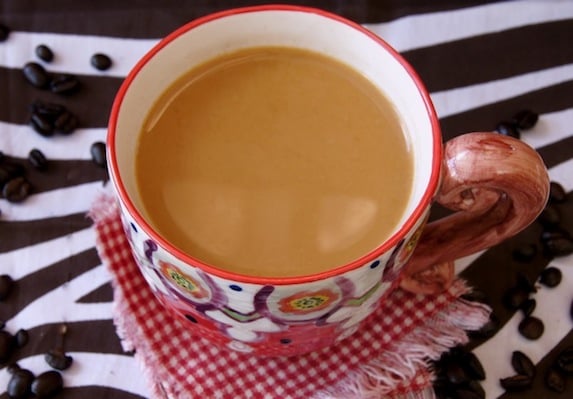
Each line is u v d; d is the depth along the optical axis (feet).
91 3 1.37
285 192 0.95
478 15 1.36
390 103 1.00
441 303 1.10
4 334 1.13
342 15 1.36
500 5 1.37
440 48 1.34
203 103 1.00
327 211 0.94
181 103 1.00
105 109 1.31
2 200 1.23
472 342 1.14
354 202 0.95
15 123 1.29
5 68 1.33
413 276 1.08
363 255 0.92
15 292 1.18
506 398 1.11
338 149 0.97
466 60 1.34
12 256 1.20
